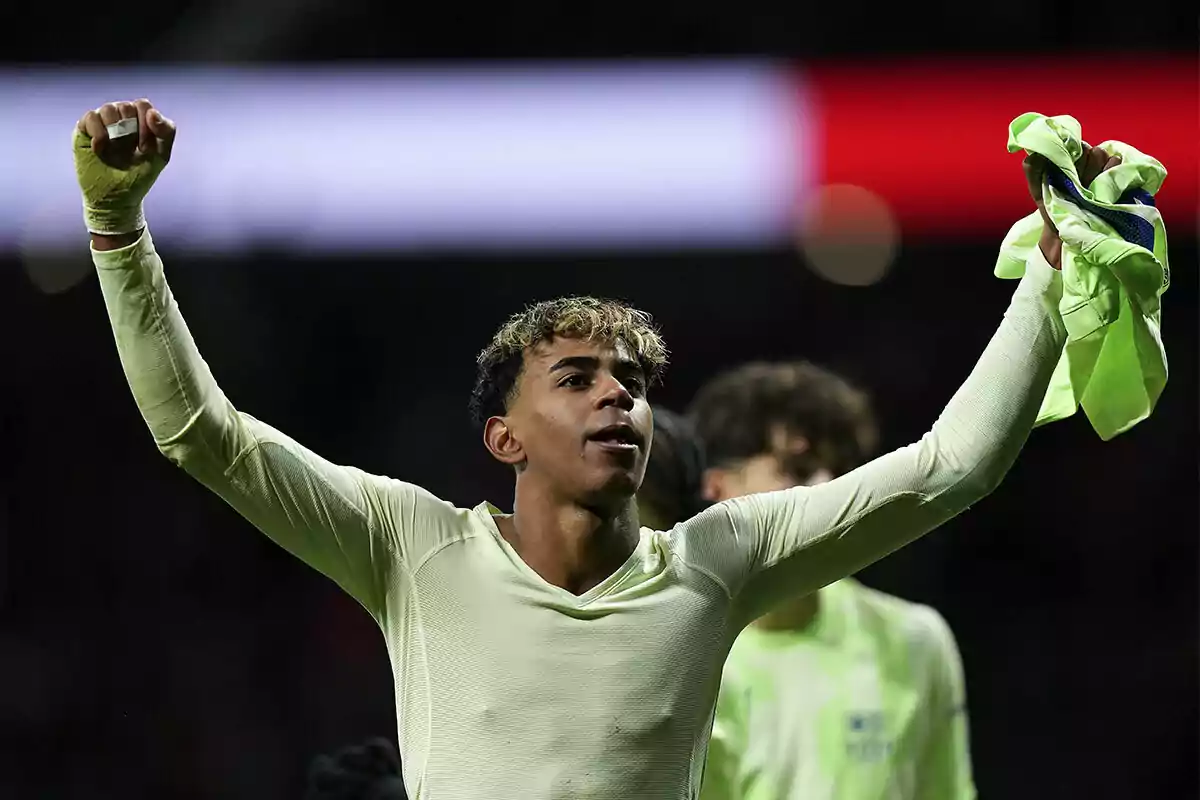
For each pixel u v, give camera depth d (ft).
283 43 134.31
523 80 133.18
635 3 139.23
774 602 35.65
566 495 33.76
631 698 32.71
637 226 133.49
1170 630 131.23
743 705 49.62
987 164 132.46
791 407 53.78
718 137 132.67
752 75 134.00
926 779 51.42
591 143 133.69
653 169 132.67
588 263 143.23
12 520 137.08
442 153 132.67
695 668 33.65
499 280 143.02
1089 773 127.03
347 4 135.95
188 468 33.24
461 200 132.87
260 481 33.35
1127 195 35.55
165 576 135.74
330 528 33.91
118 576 135.54
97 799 126.21
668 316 144.46
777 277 143.64
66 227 129.29
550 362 34.37
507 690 32.68
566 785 32.22
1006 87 132.16
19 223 129.08
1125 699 128.98
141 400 32.96
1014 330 34.78
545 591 33.22
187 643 132.57
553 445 33.76
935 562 132.77
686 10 139.74
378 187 132.98
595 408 33.68
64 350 139.85
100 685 130.82
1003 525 135.23
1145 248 34.78
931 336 142.31
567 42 140.46
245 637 131.34
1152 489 135.13
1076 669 130.41
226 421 33.27
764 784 49.03
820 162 133.28
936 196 132.67
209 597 134.72
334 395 142.00
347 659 127.34
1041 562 134.00
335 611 129.90
